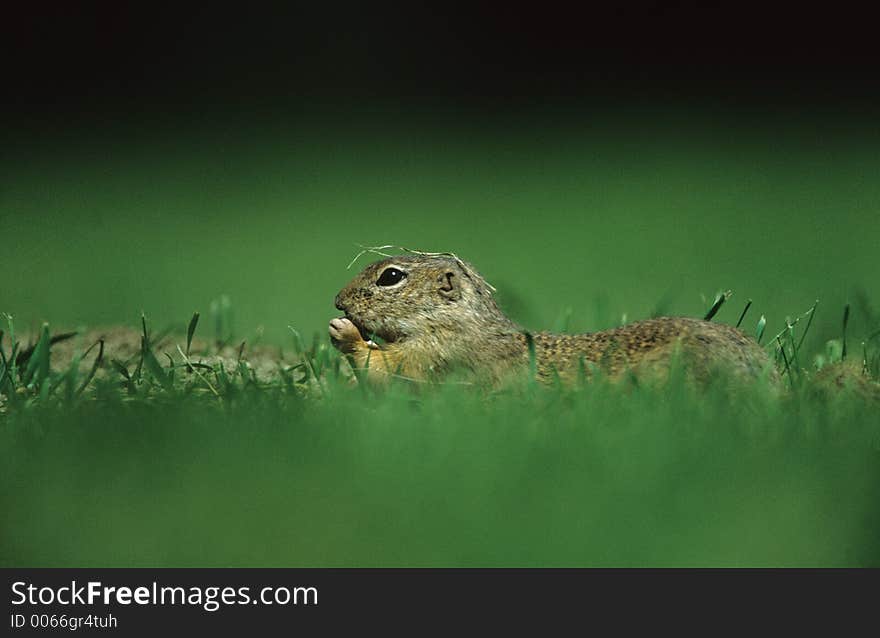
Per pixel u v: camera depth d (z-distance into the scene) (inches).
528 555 244.5
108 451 290.5
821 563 246.5
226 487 266.2
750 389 350.3
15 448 299.6
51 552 251.9
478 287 400.8
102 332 536.7
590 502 253.3
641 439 286.7
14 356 400.5
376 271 401.1
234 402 350.3
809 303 804.0
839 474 272.7
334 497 259.8
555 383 361.7
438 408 331.0
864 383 350.9
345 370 426.9
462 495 257.0
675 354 361.7
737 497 260.2
